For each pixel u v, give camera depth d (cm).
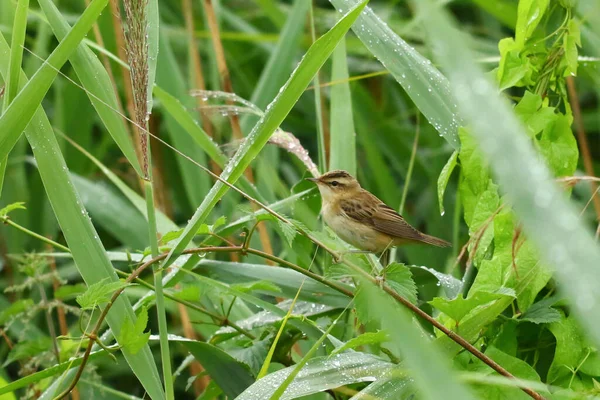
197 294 888
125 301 746
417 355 494
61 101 1463
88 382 972
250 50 1706
